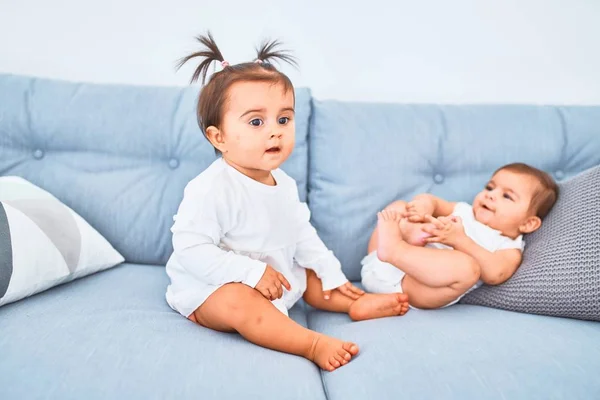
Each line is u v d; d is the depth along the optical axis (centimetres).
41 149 140
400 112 147
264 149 104
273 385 81
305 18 174
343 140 141
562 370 84
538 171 130
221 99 104
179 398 76
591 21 176
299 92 146
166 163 142
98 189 136
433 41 177
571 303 106
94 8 172
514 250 123
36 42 173
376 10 174
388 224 120
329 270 121
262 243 113
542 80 181
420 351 91
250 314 98
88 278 121
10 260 102
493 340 94
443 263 113
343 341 96
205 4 172
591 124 148
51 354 84
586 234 110
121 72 175
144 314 102
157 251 137
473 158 144
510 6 175
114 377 79
